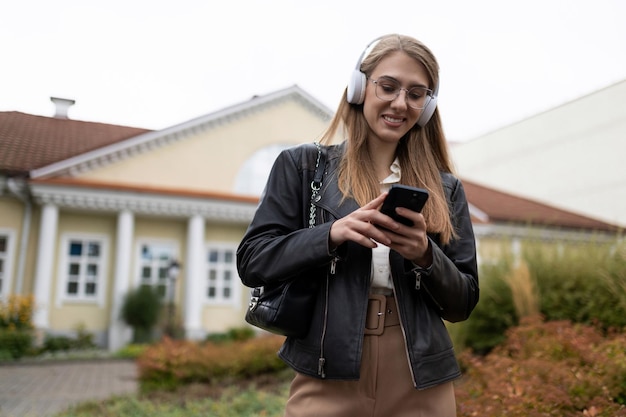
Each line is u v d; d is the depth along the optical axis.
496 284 7.06
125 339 15.55
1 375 10.43
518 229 17.59
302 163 1.57
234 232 18.08
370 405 1.40
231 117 17.77
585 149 20.52
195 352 7.88
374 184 1.53
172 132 16.88
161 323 16.06
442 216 1.51
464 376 4.68
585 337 4.24
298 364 1.40
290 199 1.52
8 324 13.95
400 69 1.49
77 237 16.25
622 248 6.55
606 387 3.15
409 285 1.43
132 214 16.17
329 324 1.37
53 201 15.12
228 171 17.61
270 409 5.71
